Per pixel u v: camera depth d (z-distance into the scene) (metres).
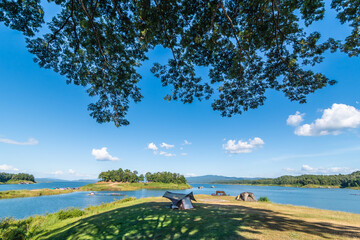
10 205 47.78
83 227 12.12
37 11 8.23
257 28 8.38
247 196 24.14
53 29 9.07
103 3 7.86
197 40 7.96
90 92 11.87
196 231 9.35
